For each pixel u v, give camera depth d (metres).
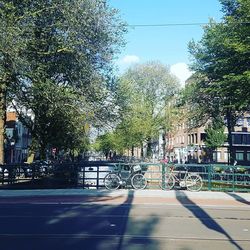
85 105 29.00
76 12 26.05
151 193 21.77
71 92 27.89
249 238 10.61
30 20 24.27
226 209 16.83
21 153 71.69
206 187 23.84
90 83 29.02
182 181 23.56
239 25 28.69
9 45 22.48
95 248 9.16
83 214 14.63
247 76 25.89
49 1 25.28
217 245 9.70
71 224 12.43
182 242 9.96
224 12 34.34
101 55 29.67
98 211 15.48
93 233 10.96
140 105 75.69
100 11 28.81
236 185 24.55
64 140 41.62
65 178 24.92
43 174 25.11
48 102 27.75
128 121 38.22
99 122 33.34
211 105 40.31
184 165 23.95
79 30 26.59
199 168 24.56
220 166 23.80
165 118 77.00
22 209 16.05
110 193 21.58
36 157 46.94
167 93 77.38
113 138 82.75
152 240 10.13
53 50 25.97
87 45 27.92
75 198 20.06
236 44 27.06
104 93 31.14
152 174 24.81
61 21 25.75
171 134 93.00
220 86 33.06
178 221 13.35
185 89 41.41
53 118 35.09
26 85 26.88
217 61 32.28
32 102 28.06
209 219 13.92
